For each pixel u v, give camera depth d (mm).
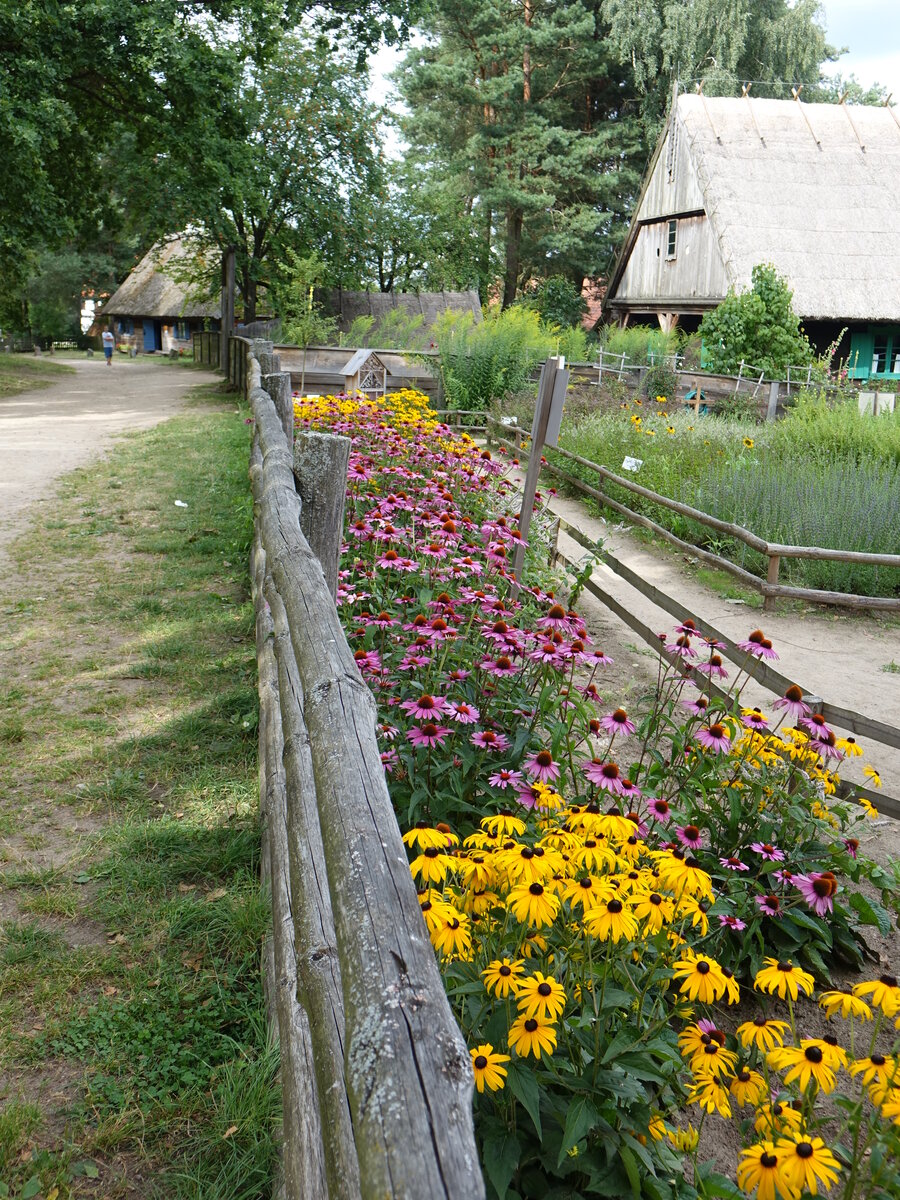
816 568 8422
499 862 2020
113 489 9961
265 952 2873
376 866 1461
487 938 2096
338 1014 1713
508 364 18609
